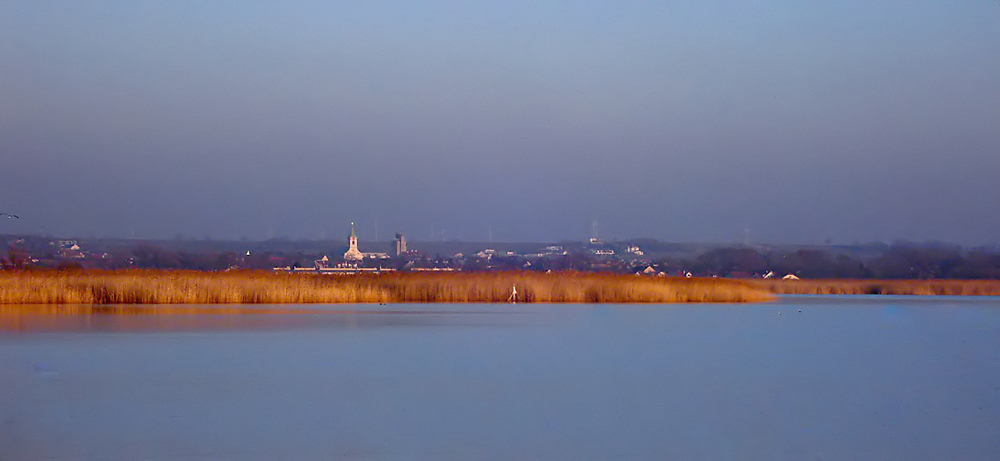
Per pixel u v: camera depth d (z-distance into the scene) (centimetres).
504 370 3325
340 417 2467
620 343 4241
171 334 4422
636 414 2527
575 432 2303
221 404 2638
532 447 2147
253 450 2102
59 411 2525
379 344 4088
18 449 2102
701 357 3766
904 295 10762
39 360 3503
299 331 4641
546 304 7256
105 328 4666
